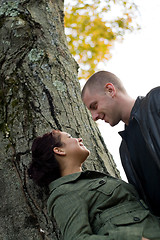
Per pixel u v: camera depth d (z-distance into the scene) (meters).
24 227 1.83
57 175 1.90
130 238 1.50
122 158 1.99
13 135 2.06
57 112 2.18
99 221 1.65
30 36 2.41
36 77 2.27
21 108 2.13
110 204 1.70
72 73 2.50
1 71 2.28
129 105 1.93
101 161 2.17
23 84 2.22
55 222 1.85
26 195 1.91
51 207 1.72
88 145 2.19
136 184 1.89
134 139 1.85
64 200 1.68
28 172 1.92
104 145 2.36
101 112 1.98
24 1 2.56
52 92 2.24
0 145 2.04
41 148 1.92
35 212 1.87
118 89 1.97
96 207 1.69
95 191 1.73
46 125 2.10
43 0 2.69
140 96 1.88
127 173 1.94
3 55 2.33
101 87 1.97
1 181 1.95
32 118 2.11
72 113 2.25
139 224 1.59
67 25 5.27
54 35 2.57
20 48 2.36
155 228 1.59
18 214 1.86
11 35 2.38
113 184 1.76
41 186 1.89
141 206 1.73
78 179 1.83
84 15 5.31
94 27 5.26
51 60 2.39
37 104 2.16
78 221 1.58
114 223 1.60
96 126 2.43
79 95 2.41
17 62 2.30
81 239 1.50
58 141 1.94
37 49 2.39
